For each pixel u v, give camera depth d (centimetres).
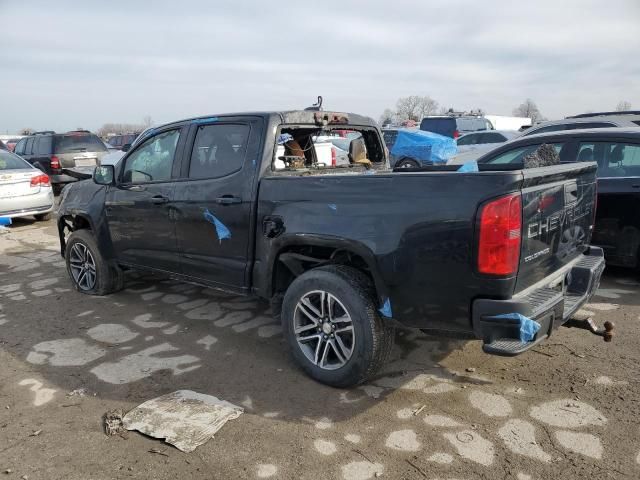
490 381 353
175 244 448
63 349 420
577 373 360
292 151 445
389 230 305
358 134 514
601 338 413
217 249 412
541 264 310
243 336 441
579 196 357
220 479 260
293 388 350
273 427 303
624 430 293
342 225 324
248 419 312
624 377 352
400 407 323
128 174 497
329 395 339
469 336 300
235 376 368
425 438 291
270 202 367
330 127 451
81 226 580
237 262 399
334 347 344
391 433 296
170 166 451
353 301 325
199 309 510
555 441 285
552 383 347
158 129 469
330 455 277
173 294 559
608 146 552
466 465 267
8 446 289
